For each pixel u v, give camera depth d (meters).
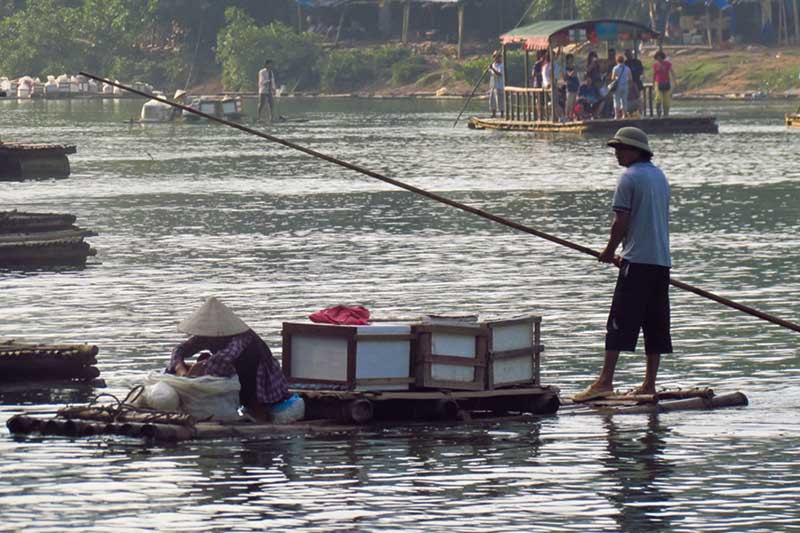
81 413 17.69
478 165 60.25
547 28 81.69
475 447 16.78
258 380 17.86
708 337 24.00
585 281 30.11
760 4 129.25
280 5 148.25
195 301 27.69
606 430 17.64
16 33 153.88
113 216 42.72
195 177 56.53
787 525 13.85
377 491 14.95
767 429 17.66
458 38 139.88
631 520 13.99
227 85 140.00
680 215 42.12
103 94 140.88
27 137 81.44
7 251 32.78
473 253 34.56
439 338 18.16
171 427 17.02
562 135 78.38
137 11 148.88
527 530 13.68
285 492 14.90
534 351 18.70
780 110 102.81
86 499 14.63
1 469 15.73
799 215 41.84
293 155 67.88
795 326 19.80
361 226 40.19
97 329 24.83
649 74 120.19
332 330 17.98
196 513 14.17
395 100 128.00
